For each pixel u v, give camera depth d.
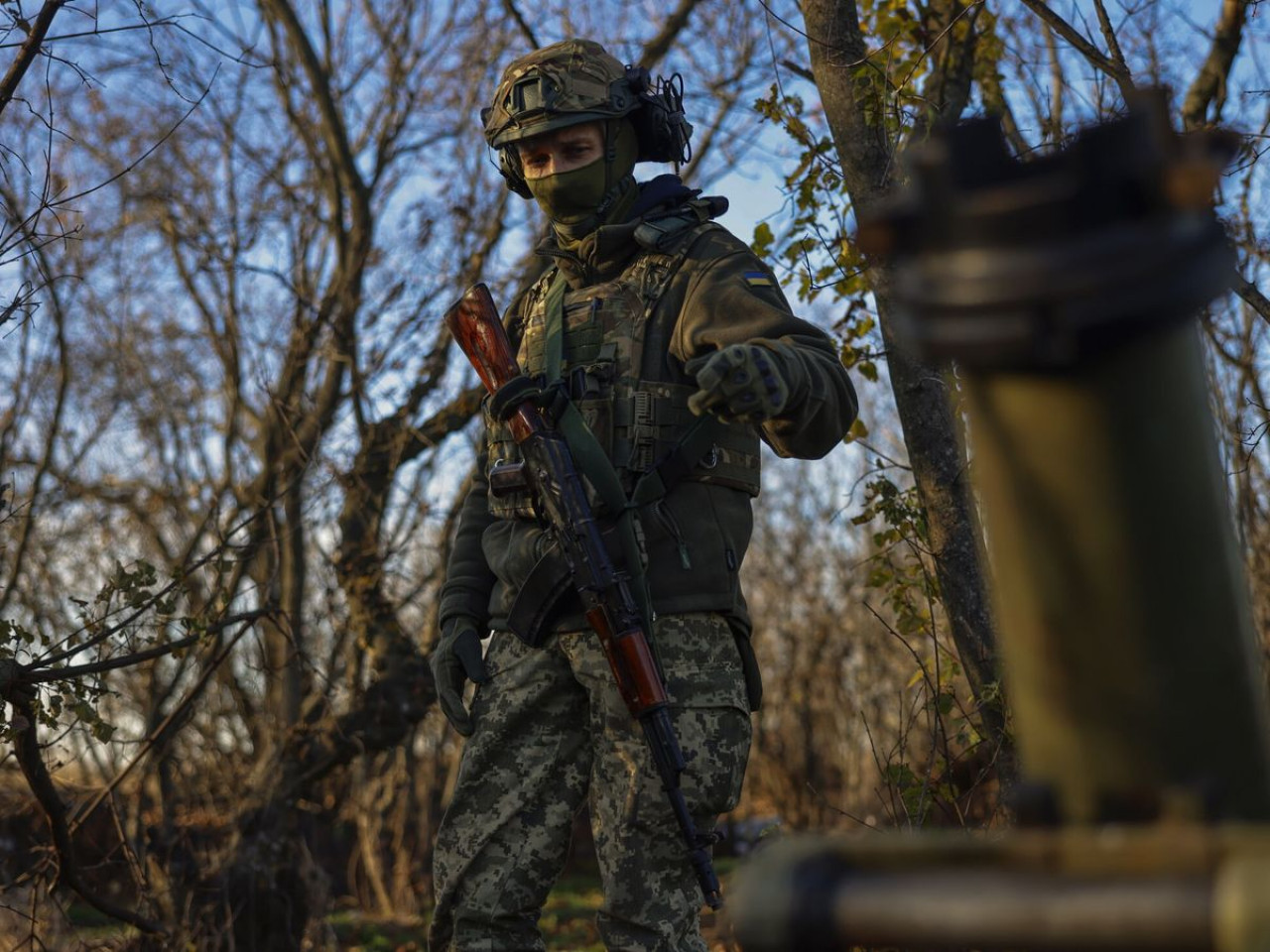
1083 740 0.53
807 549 12.21
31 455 8.38
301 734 5.91
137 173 7.61
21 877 3.84
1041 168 0.47
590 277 2.42
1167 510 0.48
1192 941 0.44
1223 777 0.52
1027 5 2.74
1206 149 0.45
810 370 1.99
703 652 2.22
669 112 2.49
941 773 3.01
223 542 3.88
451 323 2.50
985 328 0.46
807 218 3.24
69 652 3.25
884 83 3.01
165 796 5.76
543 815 2.32
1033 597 0.51
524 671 2.35
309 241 7.19
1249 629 0.53
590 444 2.21
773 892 0.52
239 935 5.54
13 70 2.95
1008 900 0.48
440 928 2.37
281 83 7.40
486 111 2.50
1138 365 0.47
